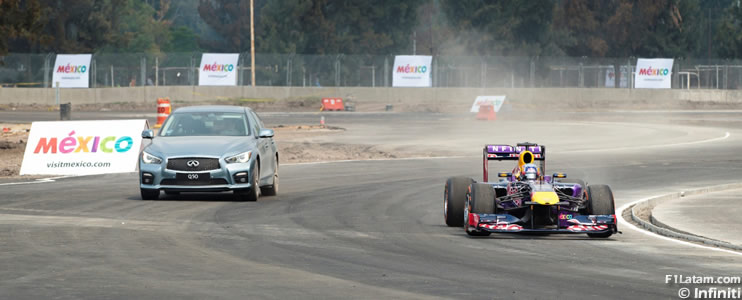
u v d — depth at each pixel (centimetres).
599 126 14575
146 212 5050
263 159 5847
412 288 2909
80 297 2711
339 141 11481
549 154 9781
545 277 3139
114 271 3186
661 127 14488
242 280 3030
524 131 13362
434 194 6197
